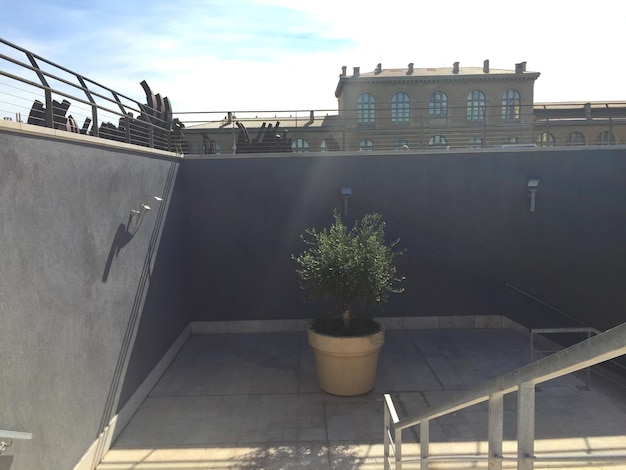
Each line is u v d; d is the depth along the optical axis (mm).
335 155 8320
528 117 36188
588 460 1338
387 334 8359
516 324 8422
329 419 5449
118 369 5133
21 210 3342
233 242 8406
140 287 5918
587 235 7910
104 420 4727
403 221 8398
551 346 7844
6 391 3068
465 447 4785
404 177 8344
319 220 8383
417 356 7352
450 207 8383
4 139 3156
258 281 8469
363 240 5980
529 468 1401
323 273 5832
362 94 42688
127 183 5520
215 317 8523
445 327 8578
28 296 3389
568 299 8000
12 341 3166
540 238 8219
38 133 3572
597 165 7844
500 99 42688
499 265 8414
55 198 3842
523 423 1426
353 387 5996
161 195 6895
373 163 8328
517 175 8242
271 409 5707
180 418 5488
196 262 8414
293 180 8352
